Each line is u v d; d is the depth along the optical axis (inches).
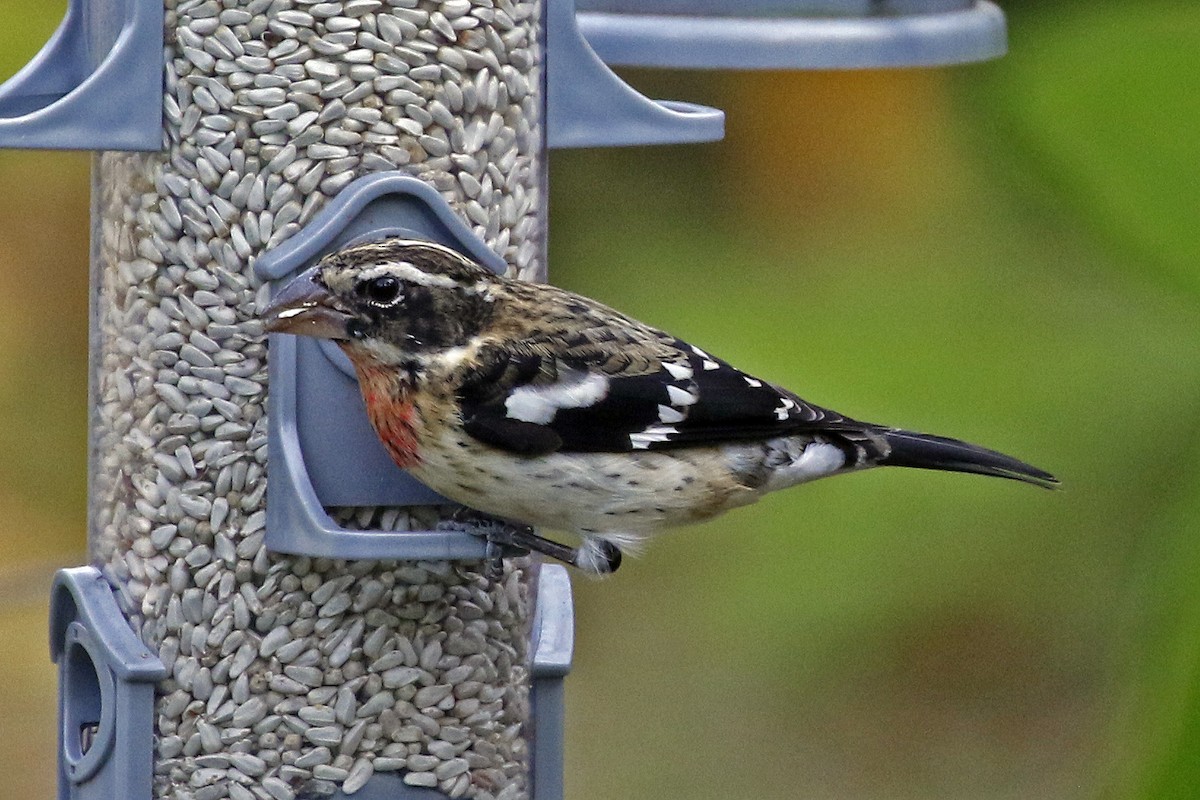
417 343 361.7
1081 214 375.2
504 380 366.0
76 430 470.3
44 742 491.5
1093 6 378.3
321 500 367.9
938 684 452.8
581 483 372.2
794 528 407.2
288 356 364.2
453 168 377.7
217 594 377.4
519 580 391.9
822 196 440.8
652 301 422.3
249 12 366.9
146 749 378.3
